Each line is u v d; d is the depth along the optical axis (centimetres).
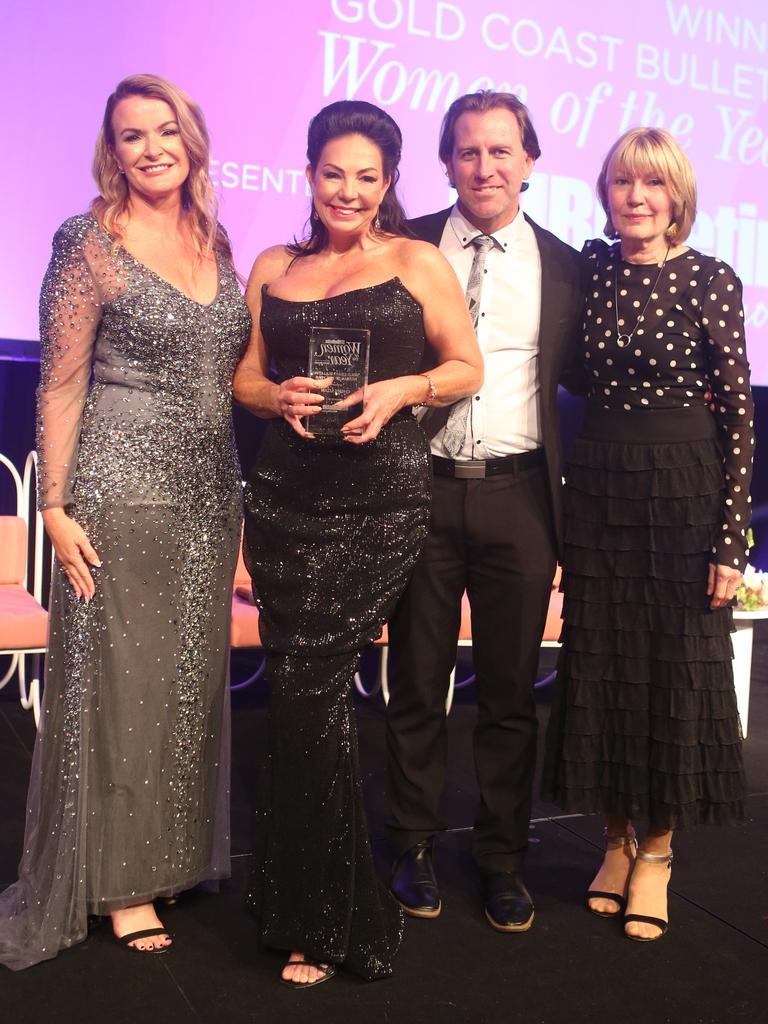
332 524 225
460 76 423
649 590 243
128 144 220
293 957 223
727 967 233
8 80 377
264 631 230
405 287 225
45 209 385
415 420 233
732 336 238
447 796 328
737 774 245
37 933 227
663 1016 214
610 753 248
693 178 238
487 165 244
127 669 228
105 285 220
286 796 222
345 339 208
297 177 408
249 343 238
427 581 254
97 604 228
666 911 250
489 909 249
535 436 252
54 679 236
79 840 228
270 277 237
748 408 237
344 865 220
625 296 243
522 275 252
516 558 251
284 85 403
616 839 260
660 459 240
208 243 234
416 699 258
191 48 392
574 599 249
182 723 235
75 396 225
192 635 235
